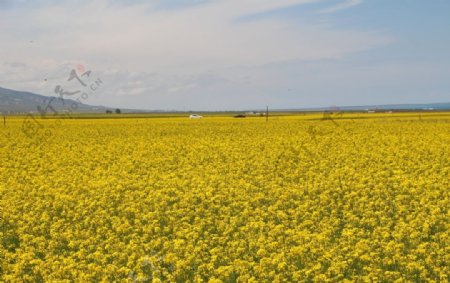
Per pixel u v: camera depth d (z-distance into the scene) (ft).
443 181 70.28
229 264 42.11
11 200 65.62
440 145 107.45
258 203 63.21
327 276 39.40
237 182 74.23
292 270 40.14
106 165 99.09
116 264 42.96
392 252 43.32
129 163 95.14
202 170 85.87
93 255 44.06
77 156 108.78
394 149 102.94
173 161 100.27
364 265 42.27
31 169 90.63
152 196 65.92
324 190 69.15
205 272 41.16
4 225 57.67
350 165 86.94
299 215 57.11
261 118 262.67
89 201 64.08
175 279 40.06
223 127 181.78
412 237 46.01
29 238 50.39
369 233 48.70
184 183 73.51
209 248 46.75
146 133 163.02
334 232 50.90
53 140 141.90
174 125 197.47
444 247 45.50
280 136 141.69
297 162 97.50
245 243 46.26
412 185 69.00
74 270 39.81
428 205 57.00
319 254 42.98
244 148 113.09
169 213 58.23
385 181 73.61
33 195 69.21
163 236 51.24
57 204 64.08
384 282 39.09
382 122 195.62
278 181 75.87
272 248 44.62
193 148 115.14
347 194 64.75
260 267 39.45
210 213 57.62
